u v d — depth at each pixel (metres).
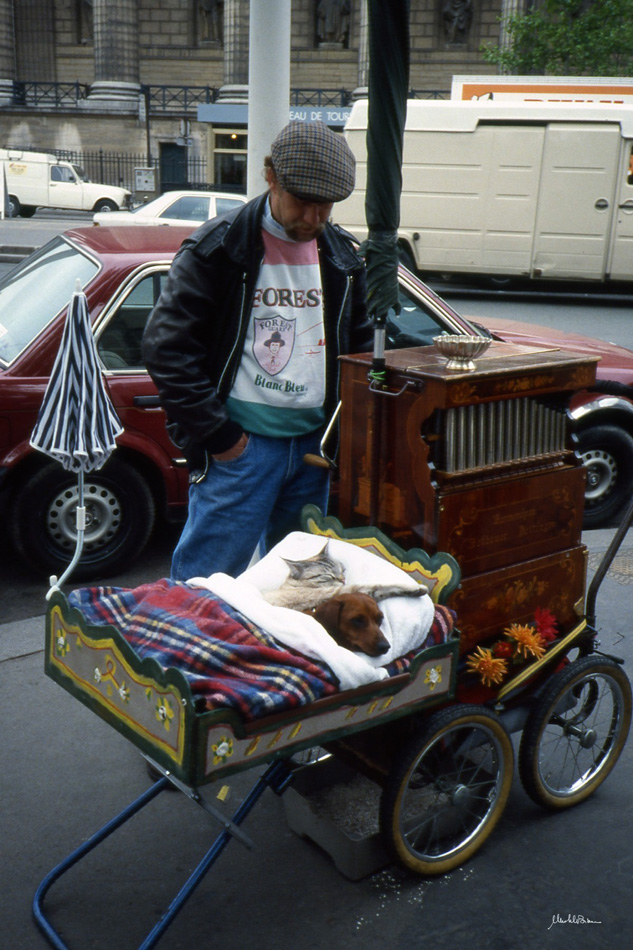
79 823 2.94
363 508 2.75
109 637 2.15
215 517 2.90
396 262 2.56
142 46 40.38
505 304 14.87
